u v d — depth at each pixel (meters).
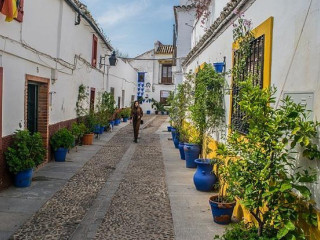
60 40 10.28
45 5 8.98
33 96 9.17
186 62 15.83
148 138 16.88
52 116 10.15
